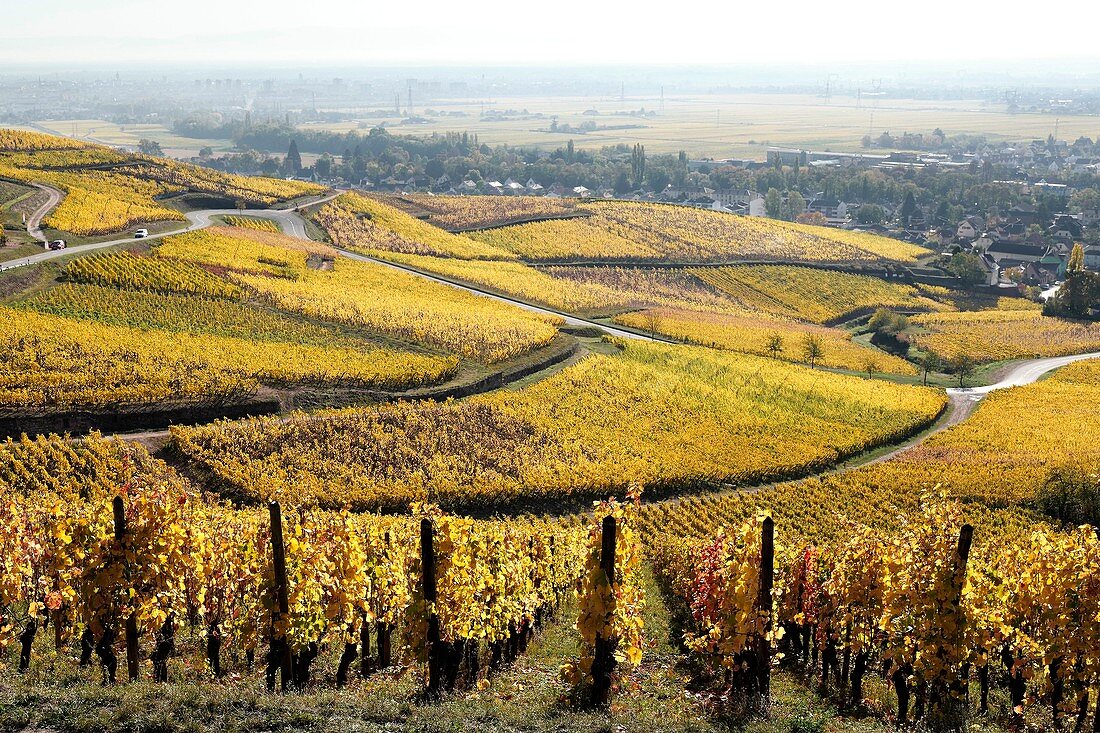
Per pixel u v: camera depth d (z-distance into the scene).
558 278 182.50
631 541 31.05
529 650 41.81
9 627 30.53
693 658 38.47
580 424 95.19
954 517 30.64
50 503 43.22
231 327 104.38
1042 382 137.50
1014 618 32.78
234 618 33.81
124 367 84.19
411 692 29.84
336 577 32.06
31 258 116.12
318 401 88.88
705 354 131.88
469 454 83.00
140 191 183.38
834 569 37.00
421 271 162.38
